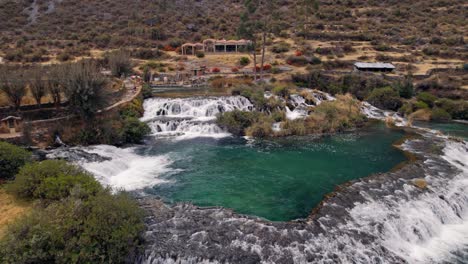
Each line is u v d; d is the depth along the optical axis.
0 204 21.16
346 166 31.02
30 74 34.66
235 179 28.39
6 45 81.38
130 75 61.88
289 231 20.05
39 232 16.39
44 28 99.31
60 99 37.69
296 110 48.78
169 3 127.19
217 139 39.03
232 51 87.69
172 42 90.94
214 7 127.44
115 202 18.81
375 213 22.53
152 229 19.81
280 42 91.50
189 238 19.08
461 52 80.50
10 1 115.69
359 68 71.00
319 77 65.56
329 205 23.20
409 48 87.06
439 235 22.80
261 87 54.06
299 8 105.81
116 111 38.94
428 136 40.16
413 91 59.44
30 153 27.22
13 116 31.58
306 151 35.19
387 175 28.06
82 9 117.00
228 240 19.03
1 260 15.58
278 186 27.03
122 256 17.33
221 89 56.66
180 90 56.06
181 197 24.98
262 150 35.50
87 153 30.97
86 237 16.66
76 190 19.61
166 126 41.34
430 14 108.94
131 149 35.03
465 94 57.16
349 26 103.19
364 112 51.91
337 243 19.47
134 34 97.44
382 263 18.97
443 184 27.00
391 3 122.00
